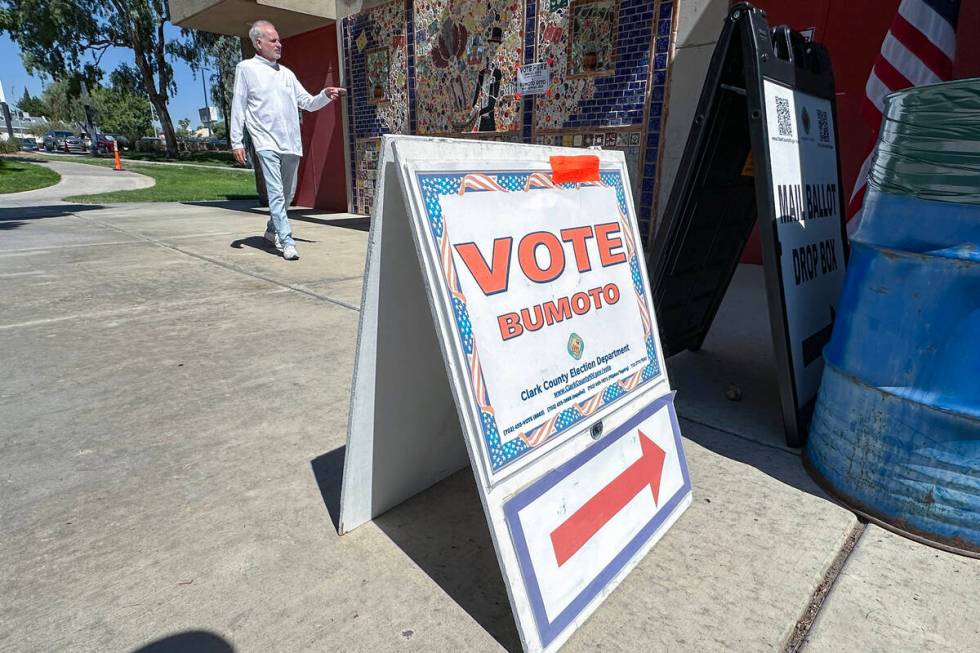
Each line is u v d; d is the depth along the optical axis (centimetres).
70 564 149
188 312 377
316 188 972
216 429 223
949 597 142
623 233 181
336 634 129
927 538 162
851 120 442
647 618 135
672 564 153
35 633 127
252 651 124
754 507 179
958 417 150
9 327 340
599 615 135
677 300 270
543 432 135
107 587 142
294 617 134
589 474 144
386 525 171
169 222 789
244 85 498
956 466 154
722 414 248
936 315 154
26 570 147
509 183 142
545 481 132
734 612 137
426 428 180
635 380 171
